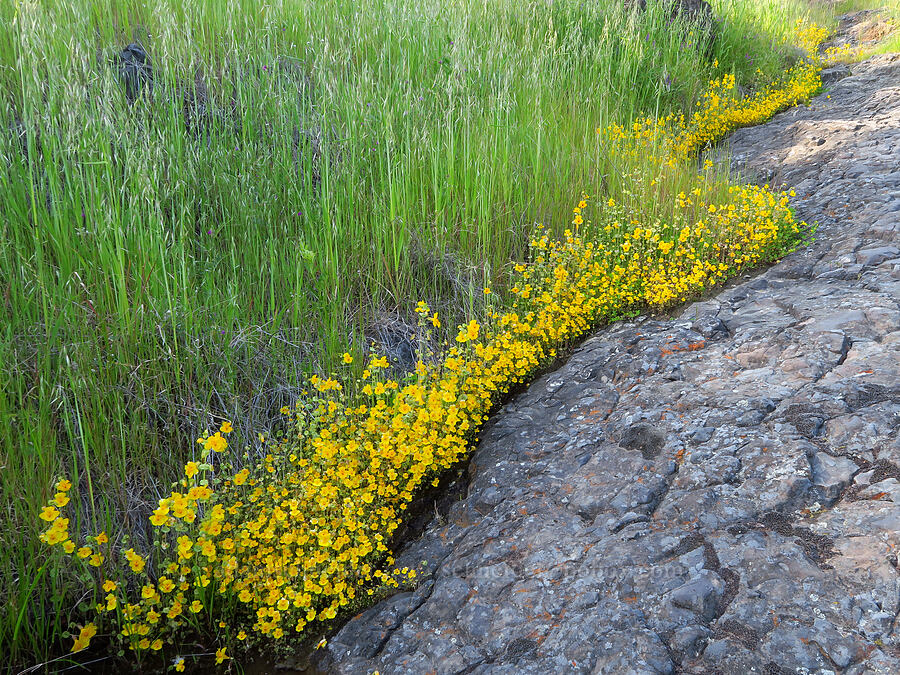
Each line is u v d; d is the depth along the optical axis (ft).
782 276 15.72
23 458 8.76
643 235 16.53
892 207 17.25
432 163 15.66
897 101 28.48
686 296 15.71
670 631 7.09
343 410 10.94
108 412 9.95
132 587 9.03
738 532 8.09
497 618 7.94
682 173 20.22
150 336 10.48
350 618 8.96
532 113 19.48
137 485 9.67
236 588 8.52
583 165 19.22
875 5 56.24
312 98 16.90
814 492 8.41
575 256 15.56
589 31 28.22
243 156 13.82
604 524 8.89
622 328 14.83
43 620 8.23
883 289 13.26
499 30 23.61
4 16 14.44
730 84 31.17
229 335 11.18
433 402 10.59
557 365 14.20
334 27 20.29
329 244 12.87
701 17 34.06
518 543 9.02
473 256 15.60
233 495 9.33
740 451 9.44
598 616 7.48
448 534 9.96
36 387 9.39
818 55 41.32
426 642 7.94
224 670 8.40
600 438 10.83
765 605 7.09
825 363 11.10
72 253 10.66
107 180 11.19
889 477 8.27
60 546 8.13
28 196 11.33
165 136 13.16
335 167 14.67
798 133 26.86
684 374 12.10
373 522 9.75
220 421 10.82
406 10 21.62
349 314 13.29
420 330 13.07
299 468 10.19
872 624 6.61
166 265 11.18
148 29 17.75
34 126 11.80
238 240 13.12
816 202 19.39
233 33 17.21
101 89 12.37
